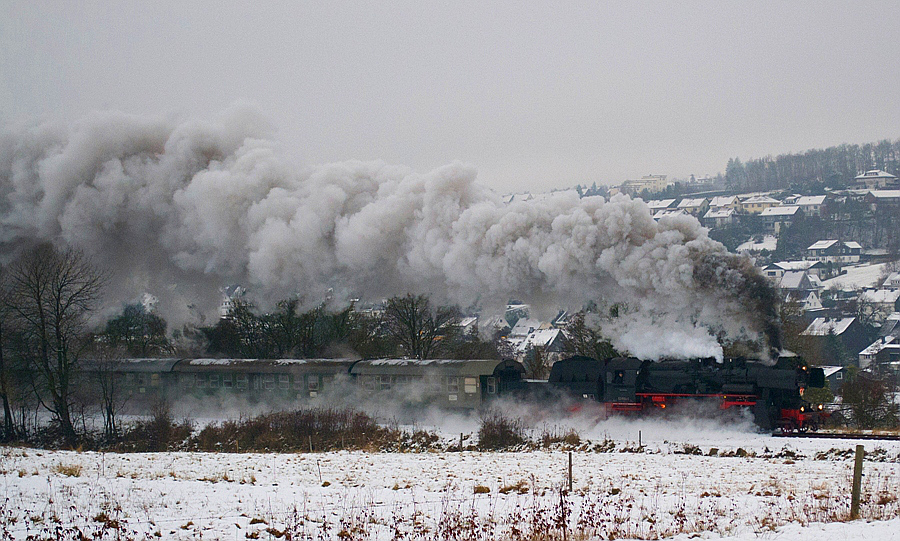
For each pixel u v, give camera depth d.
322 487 62.81
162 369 129.00
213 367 127.56
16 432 113.44
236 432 107.06
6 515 49.78
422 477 67.75
